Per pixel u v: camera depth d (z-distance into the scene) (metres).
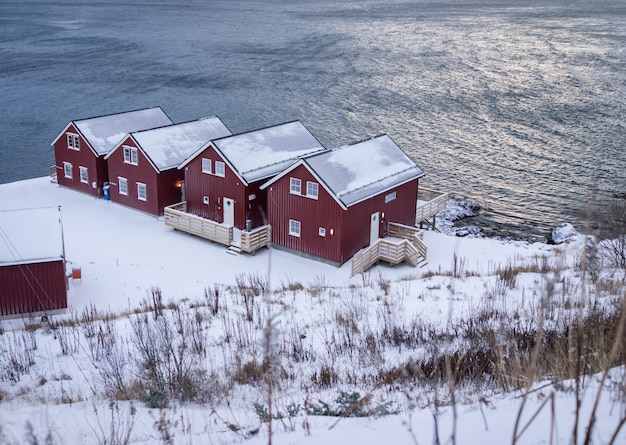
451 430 6.86
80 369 16.52
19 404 14.01
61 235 28.58
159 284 30.30
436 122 70.81
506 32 136.50
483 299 19.92
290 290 26.06
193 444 9.27
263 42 126.06
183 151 42.44
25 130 68.75
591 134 65.56
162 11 186.75
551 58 105.38
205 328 19.27
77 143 45.31
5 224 29.11
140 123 47.84
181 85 88.44
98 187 44.94
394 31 140.25
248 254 35.84
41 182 48.44
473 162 58.16
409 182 37.88
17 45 122.75
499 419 6.93
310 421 9.56
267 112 74.88
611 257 26.06
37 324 24.22
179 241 37.69
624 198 48.44
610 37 126.44
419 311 19.23
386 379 13.12
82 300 28.62
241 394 13.45
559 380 8.30
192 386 13.37
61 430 11.44
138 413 12.18
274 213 36.16
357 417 9.54
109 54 112.56
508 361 12.02
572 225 42.34
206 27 149.50
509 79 91.06
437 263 34.81
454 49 115.94
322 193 33.81
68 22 160.12
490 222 45.22
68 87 87.44
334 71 97.62
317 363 15.58
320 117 72.81
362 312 19.48
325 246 34.47
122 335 19.48
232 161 36.97
